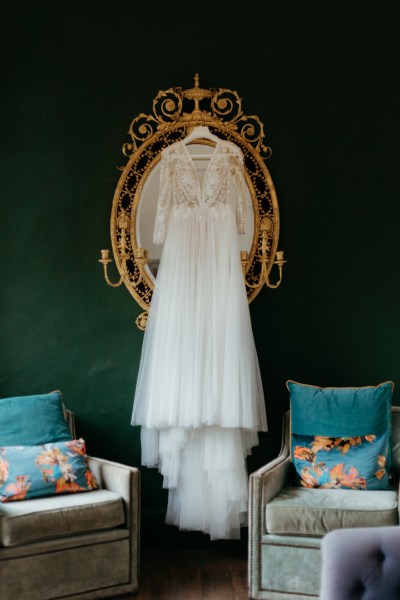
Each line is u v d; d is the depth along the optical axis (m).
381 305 4.26
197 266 4.05
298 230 4.29
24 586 3.29
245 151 4.30
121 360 4.33
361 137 4.26
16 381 4.32
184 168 4.12
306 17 4.27
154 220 4.31
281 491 3.70
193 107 4.34
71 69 4.32
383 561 2.35
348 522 3.40
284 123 4.29
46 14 4.32
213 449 3.97
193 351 3.98
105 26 4.31
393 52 4.24
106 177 4.33
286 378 4.29
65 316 4.33
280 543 3.46
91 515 3.47
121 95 4.32
